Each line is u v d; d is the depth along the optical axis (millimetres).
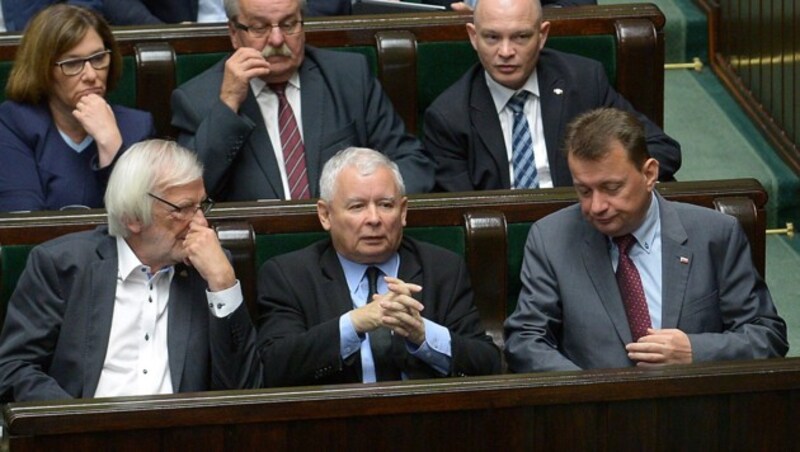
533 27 15789
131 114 15430
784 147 19453
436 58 16859
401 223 13242
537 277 13242
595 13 17016
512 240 14156
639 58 17000
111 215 12688
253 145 15578
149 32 16562
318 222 13883
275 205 13867
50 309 12695
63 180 15016
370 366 12930
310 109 15820
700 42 21641
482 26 15836
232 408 11047
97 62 15023
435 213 14000
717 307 13156
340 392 11172
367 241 13055
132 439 10977
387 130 16000
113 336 12727
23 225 13484
